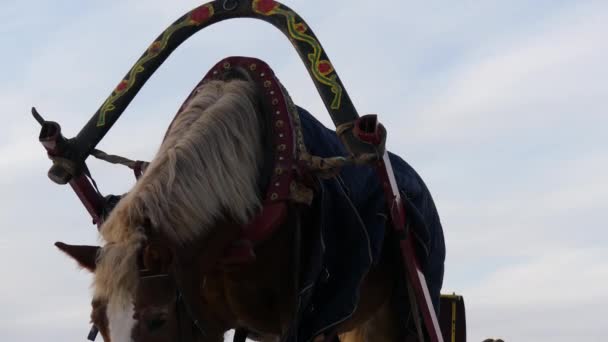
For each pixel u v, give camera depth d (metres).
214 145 4.68
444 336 6.62
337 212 5.05
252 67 5.07
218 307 4.91
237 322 5.03
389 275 5.72
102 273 4.16
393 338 5.98
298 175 4.83
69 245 4.42
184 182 4.51
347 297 4.88
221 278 4.85
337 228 5.04
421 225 5.59
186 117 4.83
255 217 4.75
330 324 4.84
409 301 5.71
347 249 4.99
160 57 5.39
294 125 4.94
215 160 4.65
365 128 4.77
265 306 5.01
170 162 4.52
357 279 4.91
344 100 4.95
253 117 4.89
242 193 4.70
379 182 5.43
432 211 6.21
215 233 4.60
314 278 4.74
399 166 6.03
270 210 4.75
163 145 4.74
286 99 4.98
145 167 5.20
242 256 4.60
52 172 5.26
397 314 5.85
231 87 4.95
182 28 5.41
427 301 5.53
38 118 5.21
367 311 5.69
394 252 5.65
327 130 5.51
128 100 5.36
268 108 4.95
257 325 5.05
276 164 4.82
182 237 4.41
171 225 4.39
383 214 5.32
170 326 4.24
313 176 4.90
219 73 5.18
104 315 4.13
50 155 5.25
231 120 4.79
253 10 5.29
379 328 6.04
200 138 4.65
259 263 4.86
